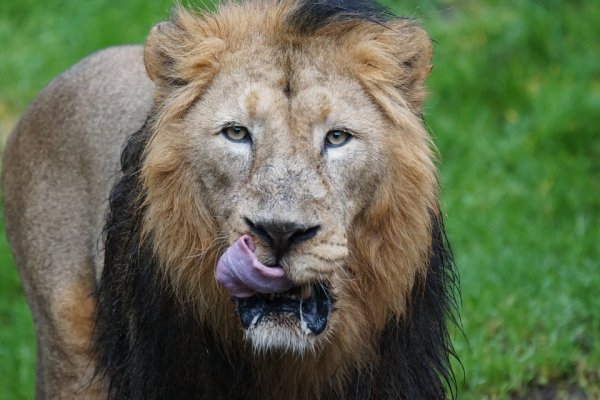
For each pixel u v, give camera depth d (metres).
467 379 11.76
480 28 17.70
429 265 8.73
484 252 13.56
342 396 8.78
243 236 7.77
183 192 8.32
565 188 14.88
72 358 9.96
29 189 10.66
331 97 8.14
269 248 7.77
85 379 9.87
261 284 7.76
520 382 11.80
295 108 8.06
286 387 8.73
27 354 12.90
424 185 8.47
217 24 8.55
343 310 8.44
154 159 8.35
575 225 14.27
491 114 16.70
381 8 8.88
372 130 8.25
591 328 12.54
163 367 8.75
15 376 12.79
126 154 9.07
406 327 8.73
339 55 8.34
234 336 8.58
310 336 8.08
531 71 17.20
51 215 10.39
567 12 17.98
